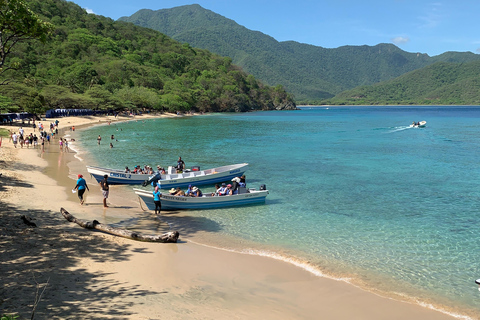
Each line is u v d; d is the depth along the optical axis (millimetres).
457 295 13188
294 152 52562
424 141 68688
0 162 36375
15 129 72750
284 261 15883
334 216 23000
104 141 64938
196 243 17703
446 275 14812
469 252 17281
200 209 24359
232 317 10766
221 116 185625
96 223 17891
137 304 10891
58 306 10117
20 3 25156
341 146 60250
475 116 185750
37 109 94688
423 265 15773
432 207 25078
